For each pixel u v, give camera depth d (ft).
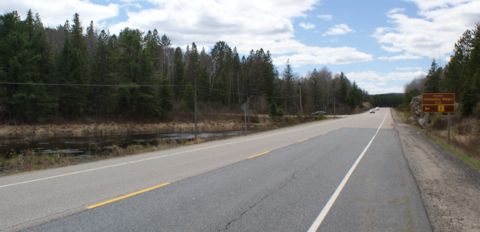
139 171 39.14
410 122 189.26
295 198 27.12
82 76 248.11
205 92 375.45
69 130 204.64
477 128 124.98
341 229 20.22
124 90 261.44
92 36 391.65
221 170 39.73
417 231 20.04
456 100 204.74
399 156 55.57
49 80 240.32
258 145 70.54
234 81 404.57
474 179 36.73
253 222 21.24
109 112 262.26
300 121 195.93
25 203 25.23
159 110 270.05
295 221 21.53
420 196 28.32
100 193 28.30
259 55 413.39
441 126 147.64
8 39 221.66
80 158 57.72
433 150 67.26
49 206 24.43
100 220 21.35
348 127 142.41
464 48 207.41
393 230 20.16
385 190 30.32
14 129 193.36
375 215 22.98
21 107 210.59
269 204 25.31
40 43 242.58
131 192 28.66
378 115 328.49
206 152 58.49
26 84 216.33
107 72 264.11
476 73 157.38
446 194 29.37
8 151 102.94
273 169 40.63
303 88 442.50
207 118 293.02
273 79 409.08
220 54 456.04
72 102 242.37
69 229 19.75
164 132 205.46
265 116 322.75
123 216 22.15
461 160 53.16
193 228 20.04
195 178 34.81
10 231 19.39
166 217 22.00
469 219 22.50
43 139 153.79
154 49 358.64
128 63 272.31
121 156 56.39
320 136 95.40
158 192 28.71
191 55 394.73
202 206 24.58
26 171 41.47
